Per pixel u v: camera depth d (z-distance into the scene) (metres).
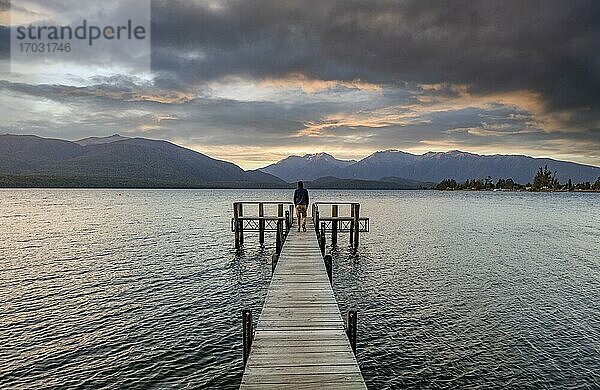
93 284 19.83
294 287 11.81
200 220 52.44
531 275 22.45
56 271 22.55
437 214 64.69
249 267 24.14
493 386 10.57
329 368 6.82
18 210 66.88
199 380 10.74
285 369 6.77
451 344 13.04
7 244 31.98
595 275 22.58
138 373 11.05
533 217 60.59
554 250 30.92
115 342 12.97
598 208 83.75
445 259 26.91
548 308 16.58
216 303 17.06
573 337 13.63
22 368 11.24
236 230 29.92
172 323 14.66
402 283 20.44
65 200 101.69
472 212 69.81
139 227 44.06
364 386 6.23
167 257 26.98
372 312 15.95
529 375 11.11
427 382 10.76
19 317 15.09
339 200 115.44
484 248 31.56
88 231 40.38
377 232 40.94
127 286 19.53
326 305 10.19
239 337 13.49
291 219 33.81
